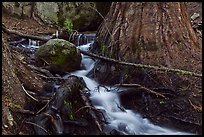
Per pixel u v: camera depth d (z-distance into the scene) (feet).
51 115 15.80
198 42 22.43
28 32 33.53
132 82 20.36
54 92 18.04
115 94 20.02
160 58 20.74
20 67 18.86
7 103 15.29
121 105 19.74
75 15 37.01
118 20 22.31
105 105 19.44
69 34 30.50
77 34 30.91
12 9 37.88
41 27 36.45
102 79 21.88
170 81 19.66
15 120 15.03
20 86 16.97
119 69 21.26
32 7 38.32
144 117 18.92
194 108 18.48
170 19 21.50
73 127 16.38
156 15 21.45
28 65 20.12
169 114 18.65
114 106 19.52
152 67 19.76
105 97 19.86
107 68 21.90
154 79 19.86
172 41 21.17
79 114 17.03
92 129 16.55
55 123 15.61
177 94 19.15
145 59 20.85
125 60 21.26
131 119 18.76
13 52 21.12
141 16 21.56
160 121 18.57
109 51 22.22
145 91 19.51
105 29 23.22
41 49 23.06
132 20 21.76
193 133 17.81
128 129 17.90
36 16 37.86
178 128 18.19
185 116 18.34
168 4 21.61
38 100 17.06
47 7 37.42
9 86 15.89
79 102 17.58
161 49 20.93
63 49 23.03
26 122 15.30
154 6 21.48
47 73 20.59
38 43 29.01
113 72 21.45
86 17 37.17
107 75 21.71
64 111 16.56
